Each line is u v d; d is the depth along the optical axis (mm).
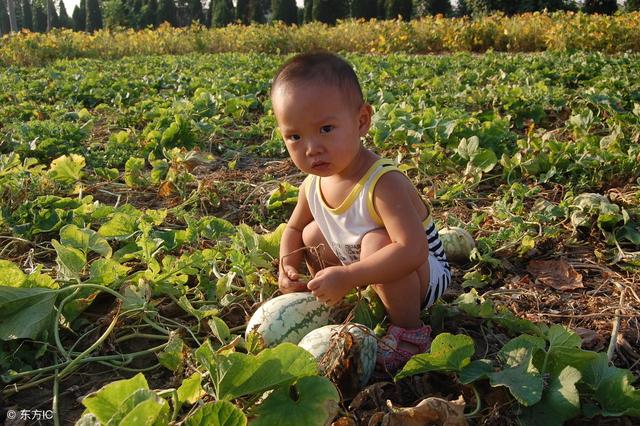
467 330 1037
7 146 2336
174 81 4324
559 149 1908
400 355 901
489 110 2838
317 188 974
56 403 831
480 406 804
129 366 952
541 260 1316
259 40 8766
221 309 1075
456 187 1671
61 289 986
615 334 974
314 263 1051
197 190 1738
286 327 915
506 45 7691
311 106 839
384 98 2957
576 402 738
